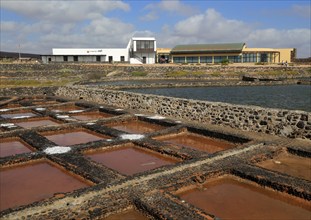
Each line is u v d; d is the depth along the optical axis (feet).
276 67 181.57
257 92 97.19
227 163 24.52
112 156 29.09
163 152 29.09
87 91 67.72
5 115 52.65
